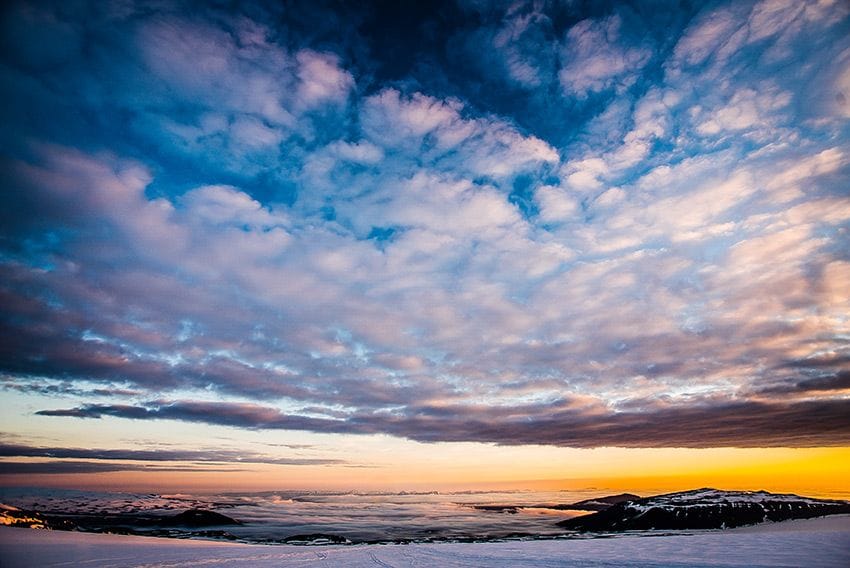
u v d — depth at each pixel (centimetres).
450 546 4156
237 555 3347
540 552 3453
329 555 3384
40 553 3173
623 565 2641
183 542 4356
